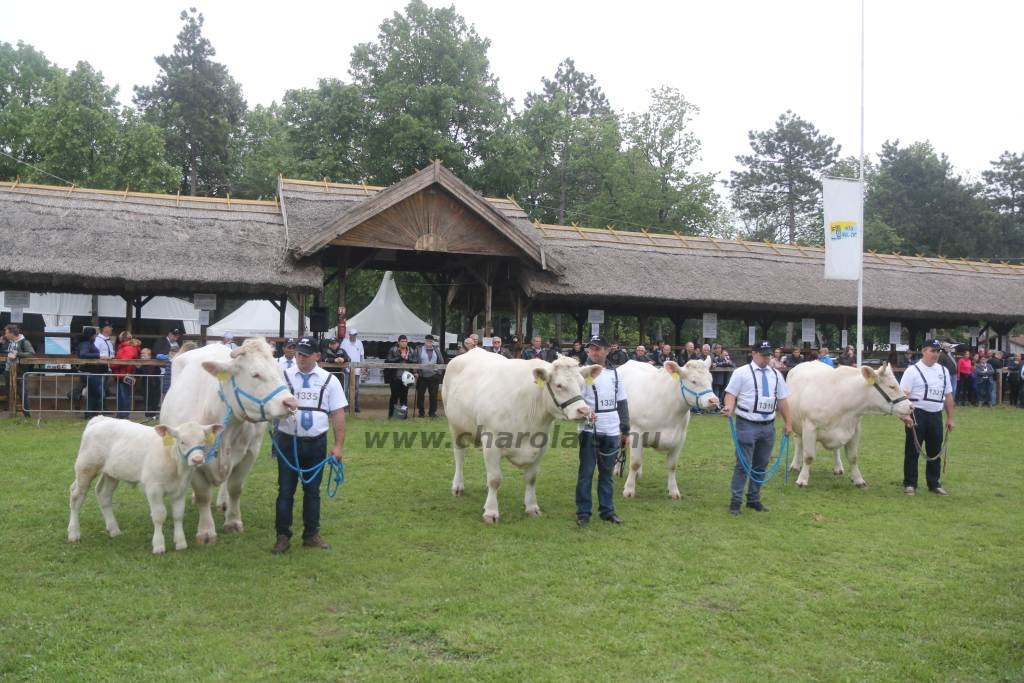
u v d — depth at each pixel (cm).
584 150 4747
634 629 543
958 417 1944
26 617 543
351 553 699
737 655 507
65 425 1391
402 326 2689
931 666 494
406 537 755
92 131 3628
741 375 878
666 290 2075
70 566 649
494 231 1888
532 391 797
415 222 1831
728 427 1638
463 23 3697
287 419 686
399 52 3503
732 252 2442
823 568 688
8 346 1466
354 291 3547
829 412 1030
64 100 3628
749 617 569
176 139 4678
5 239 1565
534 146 3869
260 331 2634
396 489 973
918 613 582
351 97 3425
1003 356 2595
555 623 550
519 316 2070
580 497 815
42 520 780
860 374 1016
